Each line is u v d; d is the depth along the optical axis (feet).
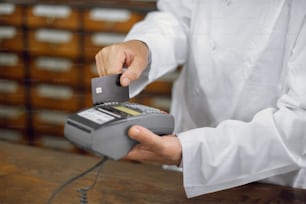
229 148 3.30
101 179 3.69
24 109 9.19
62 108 8.87
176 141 3.24
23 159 4.04
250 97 4.09
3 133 9.53
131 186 3.59
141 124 2.94
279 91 3.96
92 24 8.07
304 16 3.72
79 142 2.86
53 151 4.22
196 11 4.48
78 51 8.35
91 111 2.99
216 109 4.38
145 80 4.22
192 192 3.39
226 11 4.13
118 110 3.02
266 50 3.91
